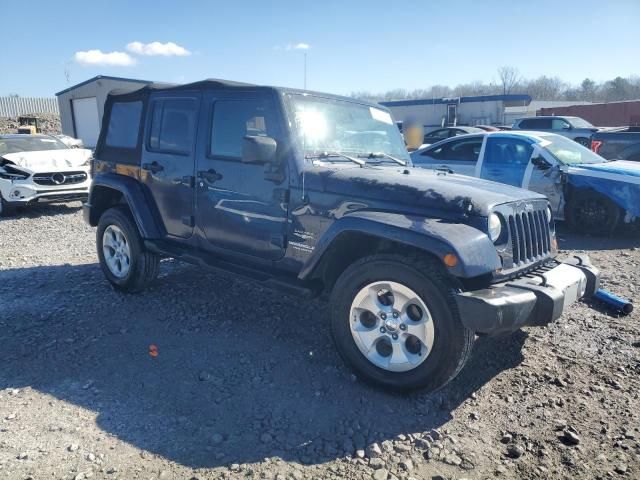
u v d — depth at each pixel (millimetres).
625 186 7867
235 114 4262
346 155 4281
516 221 3576
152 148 4992
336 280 3957
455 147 9500
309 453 2887
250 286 5660
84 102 29375
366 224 3363
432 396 3441
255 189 4125
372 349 3500
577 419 3215
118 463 2783
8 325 4602
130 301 5203
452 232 3150
